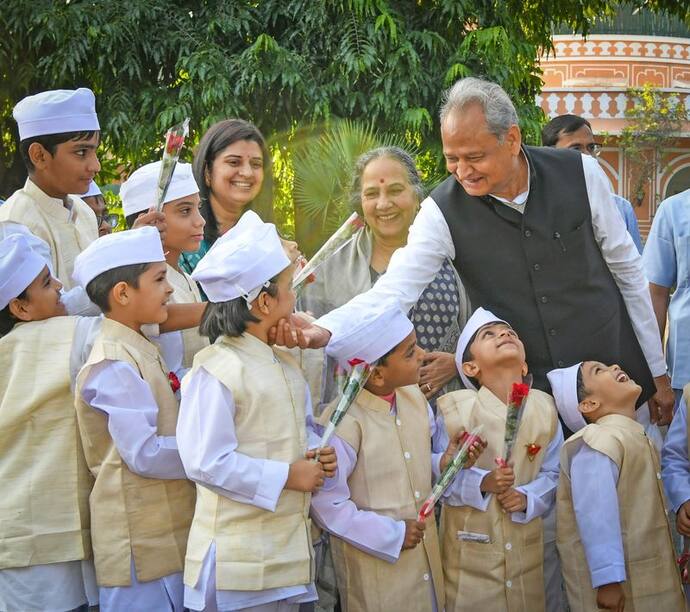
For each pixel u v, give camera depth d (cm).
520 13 1095
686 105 2209
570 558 391
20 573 348
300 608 361
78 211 436
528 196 402
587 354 409
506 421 377
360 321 368
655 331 425
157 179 410
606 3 1249
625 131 2161
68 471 354
